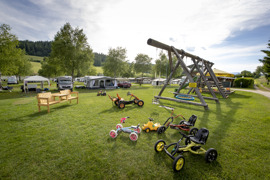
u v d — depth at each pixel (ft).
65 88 71.15
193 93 58.44
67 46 83.76
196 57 39.11
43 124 18.76
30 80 61.93
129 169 9.89
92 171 9.64
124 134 15.94
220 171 9.86
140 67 163.53
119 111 26.45
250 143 13.94
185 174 9.46
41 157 11.20
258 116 23.31
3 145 12.99
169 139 14.83
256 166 10.44
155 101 37.52
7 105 31.14
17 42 68.74
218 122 20.45
